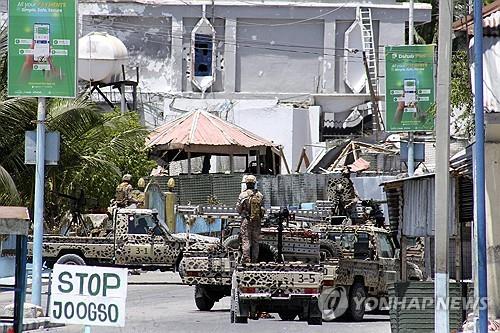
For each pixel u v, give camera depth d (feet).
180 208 309.63
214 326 222.28
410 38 428.56
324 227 263.90
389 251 266.57
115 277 139.33
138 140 451.12
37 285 215.72
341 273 239.30
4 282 290.56
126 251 343.67
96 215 419.95
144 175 455.22
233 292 228.43
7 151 349.41
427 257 309.63
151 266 344.49
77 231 382.42
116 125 437.99
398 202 264.93
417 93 324.60
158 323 228.22
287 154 583.17
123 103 564.30
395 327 178.81
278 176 493.36
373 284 254.68
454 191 224.94
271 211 269.03
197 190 501.97
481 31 162.71
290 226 268.00
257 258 234.38
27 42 212.64
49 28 212.64
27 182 359.46
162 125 561.02
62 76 212.64
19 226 127.54
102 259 344.08
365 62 582.76
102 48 558.97
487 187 197.77
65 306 139.23
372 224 308.81
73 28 213.25
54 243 343.26
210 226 416.87
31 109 344.69
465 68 276.00
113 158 423.64
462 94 274.98
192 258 252.83
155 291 319.68
